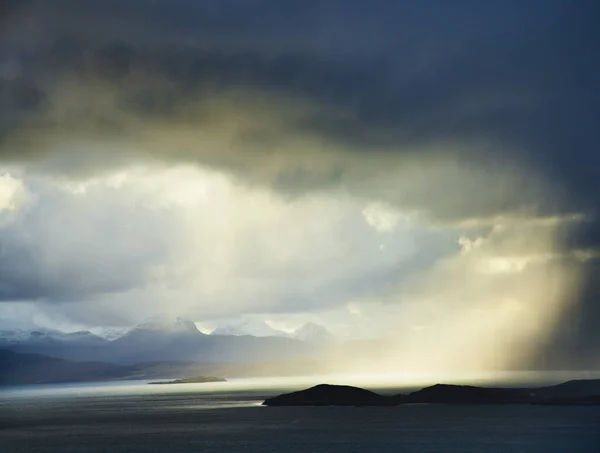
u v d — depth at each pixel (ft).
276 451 472.03
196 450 499.10
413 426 592.60
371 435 538.06
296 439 534.37
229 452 477.36
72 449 539.70
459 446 453.17
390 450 451.53
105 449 531.91
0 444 586.86
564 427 532.32
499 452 420.36
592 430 507.71
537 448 429.38
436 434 524.93
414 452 436.35
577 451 411.75
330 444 493.77
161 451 503.61
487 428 548.72
